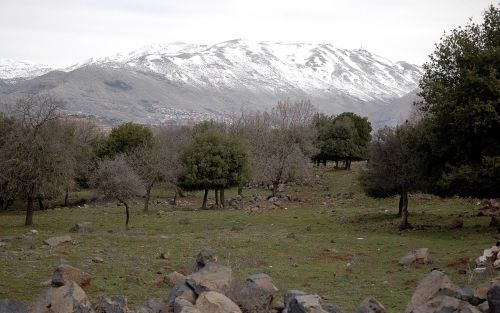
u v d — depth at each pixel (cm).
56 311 1251
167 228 4197
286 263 2459
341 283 2017
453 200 5169
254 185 8506
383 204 5491
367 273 2223
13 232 3909
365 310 1345
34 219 5031
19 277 1927
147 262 2345
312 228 3959
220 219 4756
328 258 2627
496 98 3031
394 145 3859
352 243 3114
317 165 10244
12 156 4138
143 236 3328
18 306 1209
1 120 4669
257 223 4438
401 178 3709
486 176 3023
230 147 6053
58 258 2347
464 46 3297
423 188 3694
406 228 3700
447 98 3225
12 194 4372
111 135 7850
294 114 7681
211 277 1501
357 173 8275
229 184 6125
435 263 2358
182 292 1449
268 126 7906
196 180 5844
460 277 1995
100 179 4406
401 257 2605
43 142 4200
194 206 6356
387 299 1730
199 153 5925
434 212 4503
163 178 6016
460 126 3133
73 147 4750
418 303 1386
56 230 3988
